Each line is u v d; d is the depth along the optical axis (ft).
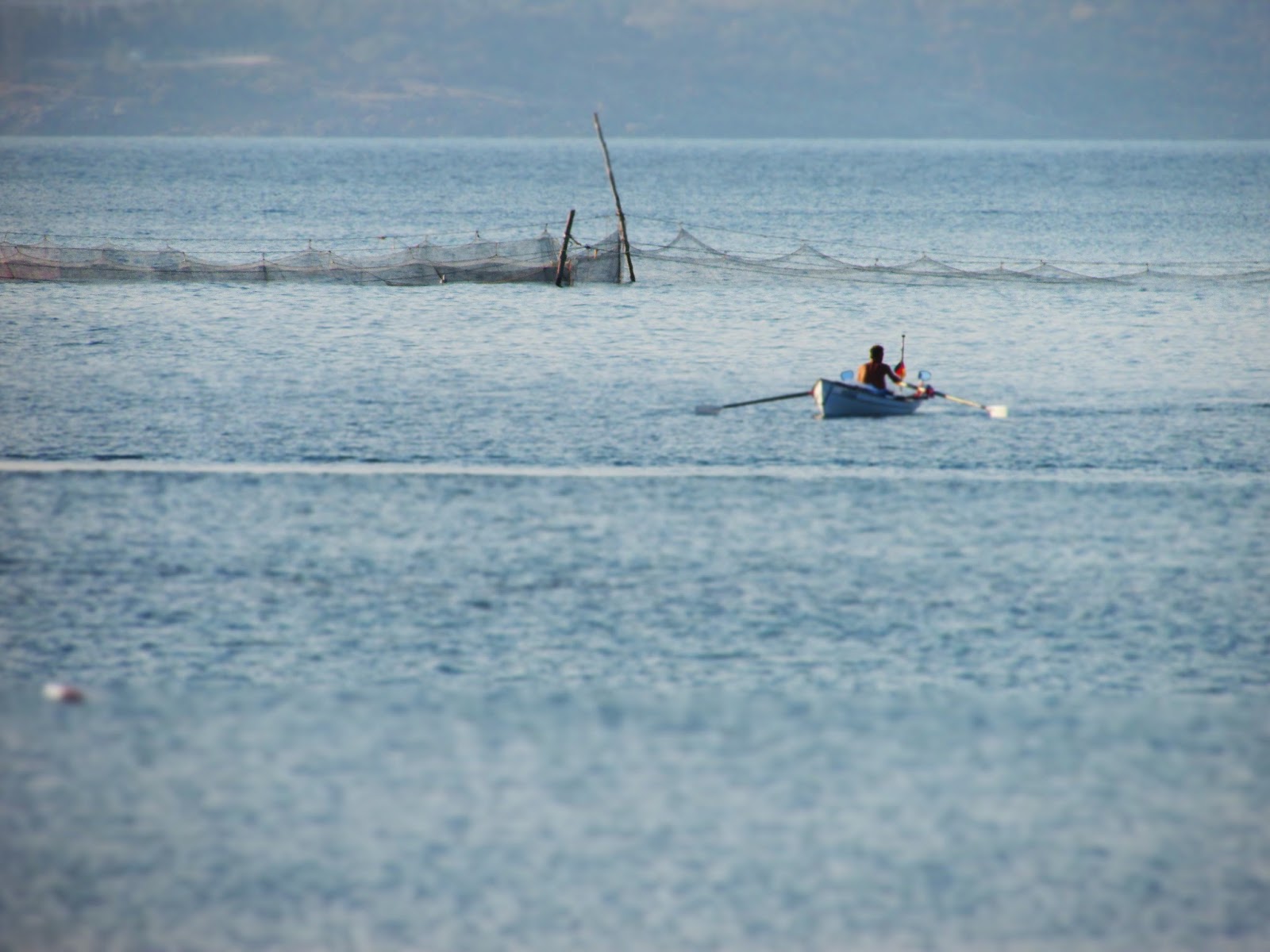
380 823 180.24
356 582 261.24
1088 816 183.62
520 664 226.38
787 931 158.71
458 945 155.74
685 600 254.47
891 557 278.26
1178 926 160.04
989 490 325.21
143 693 214.69
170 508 303.27
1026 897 165.68
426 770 193.57
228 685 217.97
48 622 240.32
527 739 202.80
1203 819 182.91
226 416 386.32
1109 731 205.87
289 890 165.58
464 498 313.94
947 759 198.18
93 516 296.51
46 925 158.10
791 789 190.19
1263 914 162.20
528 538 287.07
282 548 278.87
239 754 197.06
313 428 375.25
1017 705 214.28
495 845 175.94
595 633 238.89
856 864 172.76
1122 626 244.22
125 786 187.73
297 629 238.89
